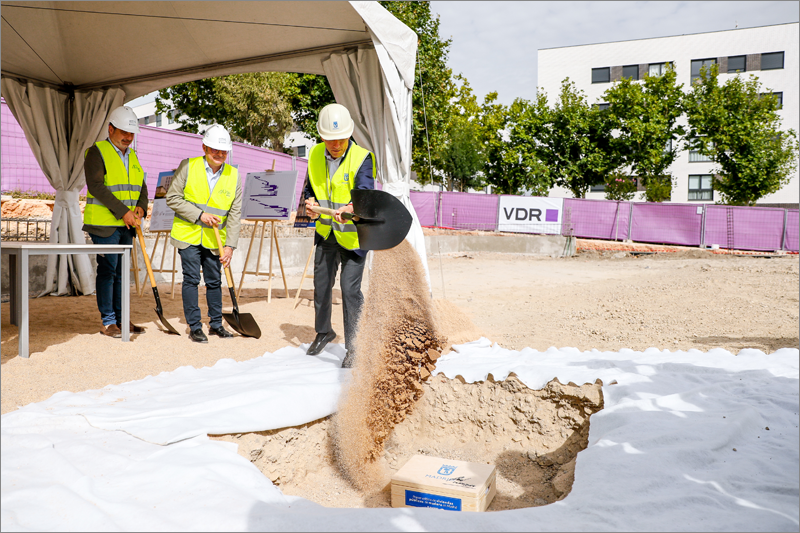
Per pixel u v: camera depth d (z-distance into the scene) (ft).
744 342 16.69
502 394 12.36
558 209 59.72
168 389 11.25
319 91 65.16
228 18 18.65
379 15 17.35
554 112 79.20
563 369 12.46
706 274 34.58
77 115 24.07
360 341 13.29
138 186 17.04
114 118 15.93
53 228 23.44
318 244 14.44
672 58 94.58
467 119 86.84
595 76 98.32
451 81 80.43
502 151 80.74
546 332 18.89
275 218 22.95
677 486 7.13
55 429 8.73
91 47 21.03
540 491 10.41
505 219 60.29
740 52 91.50
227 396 10.37
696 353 14.26
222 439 9.21
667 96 77.41
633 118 75.72
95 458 7.73
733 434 8.70
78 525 6.02
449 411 12.68
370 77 19.69
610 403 10.84
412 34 18.49
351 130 13.43
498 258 51.49
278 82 63.31
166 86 24.38
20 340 12.67
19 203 29.94
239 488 7.29
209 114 67.31
